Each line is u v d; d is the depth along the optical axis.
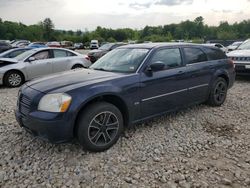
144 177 3.25
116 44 16.94
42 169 3.40
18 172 3.34
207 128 4.72
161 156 3.74
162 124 4.86
